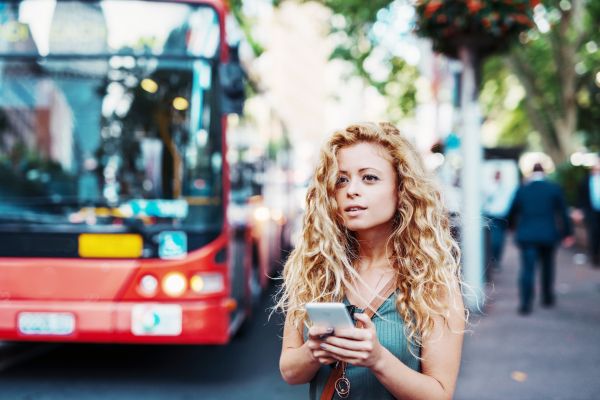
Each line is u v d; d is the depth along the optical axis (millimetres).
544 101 23953
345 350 1989
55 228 6395
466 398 6145
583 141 25391
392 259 2262
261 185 10555
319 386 2250
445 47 9391
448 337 2176
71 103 6723
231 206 7320
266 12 13773
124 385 6828
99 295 6309
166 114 6668
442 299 2195
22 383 6855
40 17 6809
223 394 6512
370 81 14422
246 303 9078
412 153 2289
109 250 6367
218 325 6410
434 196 2277
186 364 7746
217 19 6770
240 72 6699
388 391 2182
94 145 6637
